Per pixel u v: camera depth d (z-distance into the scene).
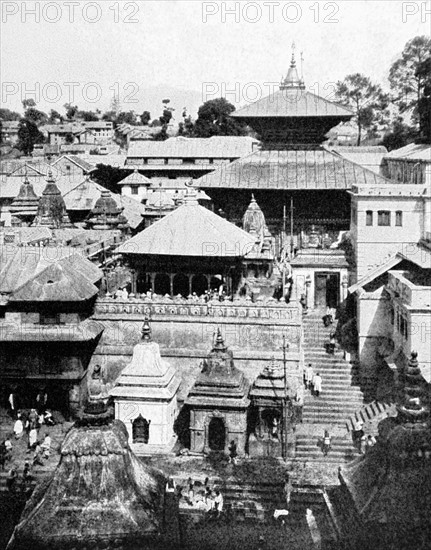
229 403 39.84
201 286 51.69
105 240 65.56
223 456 39.81
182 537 18.42
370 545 18.14
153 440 41.09
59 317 44.91
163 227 51.56
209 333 45.69
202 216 52.12
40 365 44.78
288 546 30.67
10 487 35.81
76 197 90.56
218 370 41.03
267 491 36.06
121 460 18.02
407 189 54.34
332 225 69.69
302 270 58.22
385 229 55.00
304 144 75.06
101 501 17.50
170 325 46.06
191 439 40.66
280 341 44.94
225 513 33.88
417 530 17.95
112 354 46.69
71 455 17.89
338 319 54.91
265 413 40.72
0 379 44.78
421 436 18.77
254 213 63.00
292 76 76.44
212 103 136.12
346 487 19.95
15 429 42.47
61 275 45.22
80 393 44.88
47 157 125.56
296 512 34.16
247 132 138.25
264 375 41.09
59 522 17.23
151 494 18.42
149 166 123.00
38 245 53.44
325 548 19.97
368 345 48.66
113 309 46.75
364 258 55.41
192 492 34.91
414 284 47.12
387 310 48.31
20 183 101.50
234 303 45.56
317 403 44.47
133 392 40.97
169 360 46.00
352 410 43.75
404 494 18.33
